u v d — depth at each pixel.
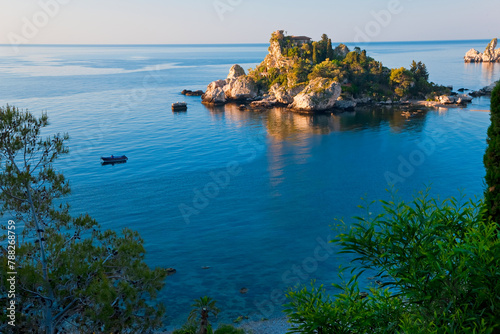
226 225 61.16
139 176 85.94
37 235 17.77
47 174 17.80
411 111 155.25
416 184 76.56
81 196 73.38
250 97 193.88
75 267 15.94
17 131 16.83
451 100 166.25
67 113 156.62
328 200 70.25
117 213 65.81
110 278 17.17
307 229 59.03
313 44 198.00
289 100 180.00
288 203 69.44
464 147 100.94
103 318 14.90
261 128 134.38
